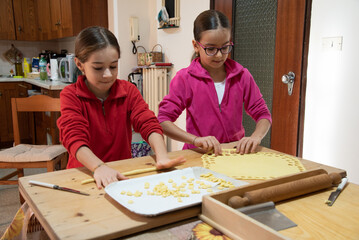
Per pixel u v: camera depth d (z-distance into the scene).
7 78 4.08
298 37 2.09
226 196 0.72
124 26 3.43
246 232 0.59
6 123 4.09
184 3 2.88
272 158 1.11
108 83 1.06
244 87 1.45
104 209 0.71
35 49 4.76
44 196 0.78
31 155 2.12
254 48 2.39
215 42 1.22
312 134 2.30
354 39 1.95
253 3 2.34
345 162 2.10
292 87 2.17
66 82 3.39
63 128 1.06
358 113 1.98
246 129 2.51
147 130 1.18
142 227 0.64
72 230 0.61
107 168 0.92
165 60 3.27
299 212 0.71
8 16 4.21
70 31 3.48
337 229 0.63
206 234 0.63
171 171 0.93
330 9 2.06
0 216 2.20
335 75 2.09
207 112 1.41
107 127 1.23
